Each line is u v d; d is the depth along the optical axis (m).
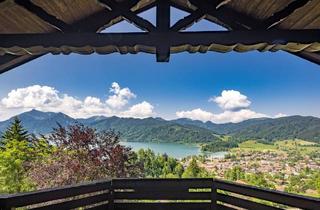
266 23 3.18
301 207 3.49
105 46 3.17
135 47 3.28
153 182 5.17
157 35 3.16
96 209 4.77
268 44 3.18
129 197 5.12
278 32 3.16
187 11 4.33
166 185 5.17
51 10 3.90
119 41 3.16
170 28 3.17
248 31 3.18
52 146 10.10
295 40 3.15
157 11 3.19
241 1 3.91
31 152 12.20
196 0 3.29
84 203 4.52
